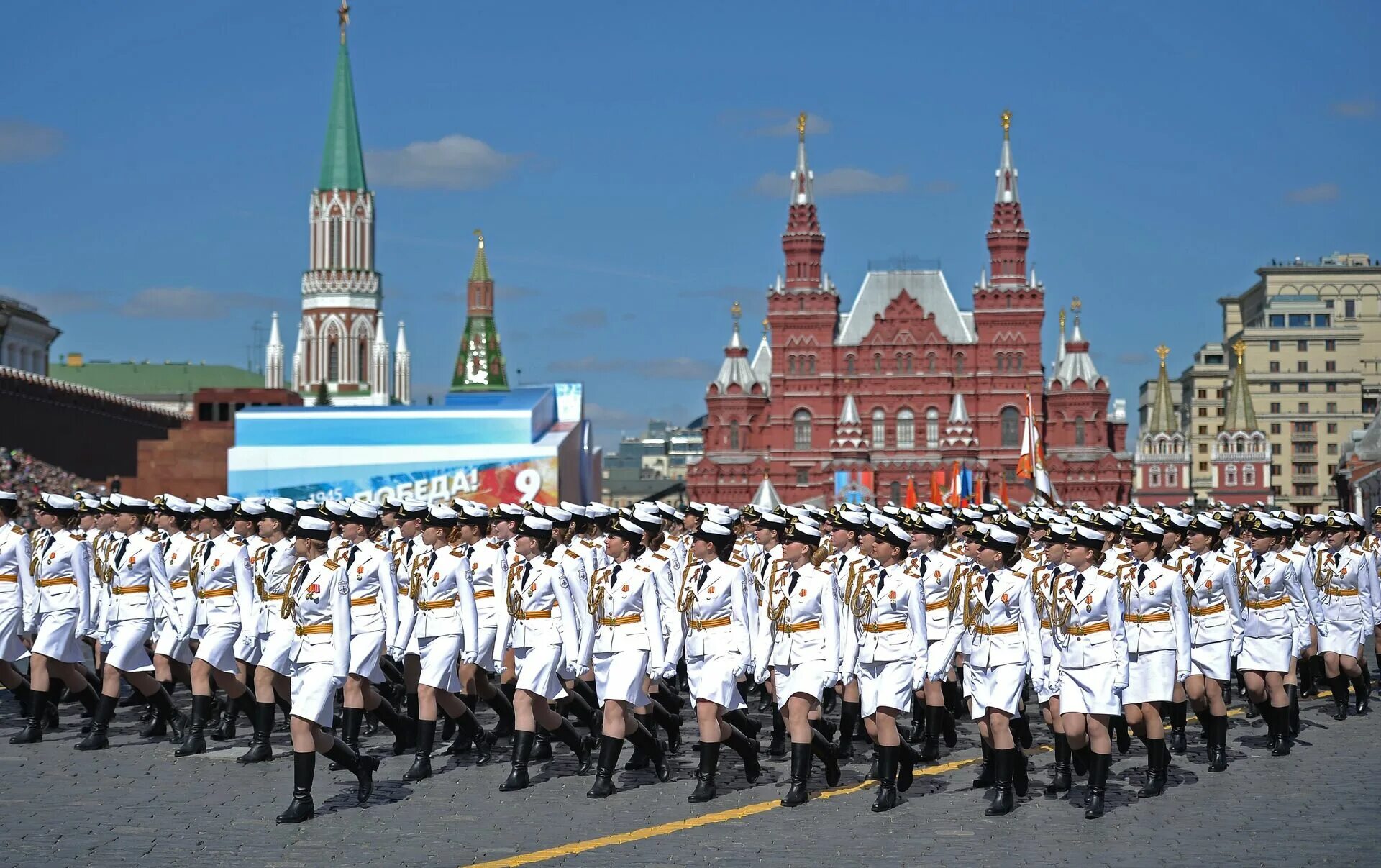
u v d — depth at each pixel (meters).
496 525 21.55
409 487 79.62
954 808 17.58
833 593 17.58
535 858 14.87
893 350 143.00
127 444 106.69
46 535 22.31
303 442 80.88
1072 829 16.31
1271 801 17.83
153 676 22.00
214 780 19.02
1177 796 18.28
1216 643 20.22
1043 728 24.25
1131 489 140.88
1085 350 142.50
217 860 14.74
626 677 18.19
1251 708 26.19
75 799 17.75
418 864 14.66
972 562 18.02
